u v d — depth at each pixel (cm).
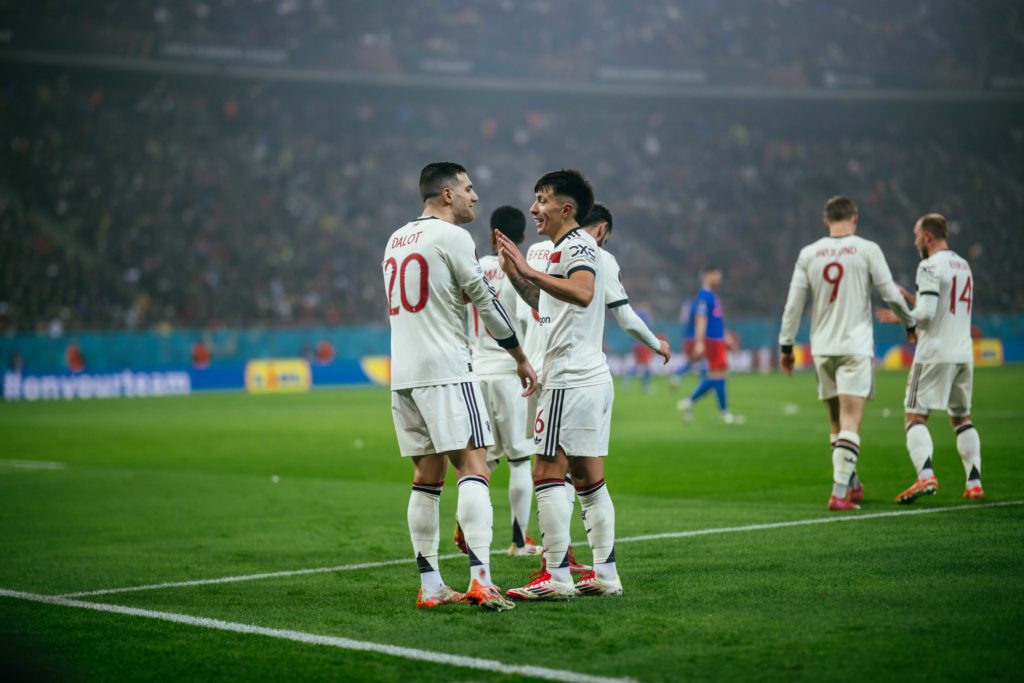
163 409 2773
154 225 4316
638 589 657
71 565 812
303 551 859
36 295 3812
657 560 752
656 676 473
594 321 654
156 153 4606
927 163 5647
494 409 827
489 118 5425
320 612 628
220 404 2941
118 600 677
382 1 5009
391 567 776
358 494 1212
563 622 581
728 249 5025
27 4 4238
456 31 5106
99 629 598
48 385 3394
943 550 727
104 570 788
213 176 4628
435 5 5159
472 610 621
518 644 538
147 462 1608
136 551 874
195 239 4334
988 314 4769
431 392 627
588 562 767
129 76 4603
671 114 5603
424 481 645
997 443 1450
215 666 517
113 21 4425
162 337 3619
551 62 5047
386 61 4800
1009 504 938
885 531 817
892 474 1193
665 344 727
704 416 2195
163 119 4766
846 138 5828
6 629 600
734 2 5531
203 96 4916
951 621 543
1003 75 5459
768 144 5653
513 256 620
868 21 5609
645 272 4800
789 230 5184
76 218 4231
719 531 863
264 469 1486
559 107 5469
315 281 4353
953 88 5406
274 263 4359
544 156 5366
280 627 592
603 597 641
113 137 4578
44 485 1337
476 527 628
